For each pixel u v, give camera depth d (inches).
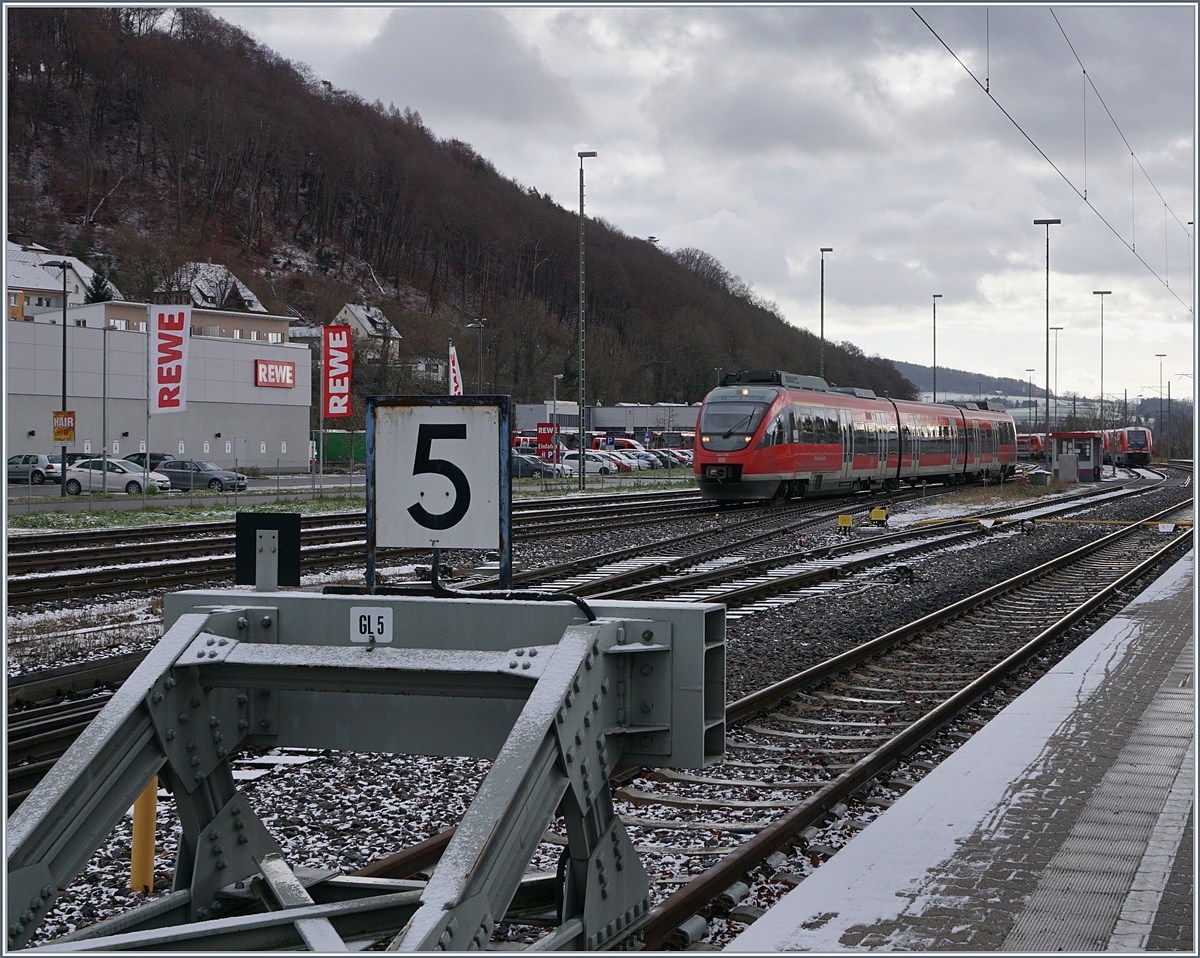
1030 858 231.0
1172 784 283.7
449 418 205.6
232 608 200.1
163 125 6245.1
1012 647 536.4
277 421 2642.7
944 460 2113.7
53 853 162.4
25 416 2106.3
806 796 305.7
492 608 192.9
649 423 4111.7
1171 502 1851.6
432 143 7445.9
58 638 502.9
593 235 6624.0
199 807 198.1
